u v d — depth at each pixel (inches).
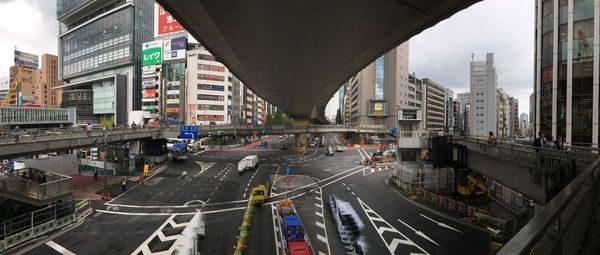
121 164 1937.7
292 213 885.2
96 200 1256.8
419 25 594.2
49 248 813.9
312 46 754.8
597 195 214.5
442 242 858.1
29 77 6181.1
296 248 684.7
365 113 4682.6
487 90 3346.5
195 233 912.9
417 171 1425.9
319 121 5285.4
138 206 1195.3
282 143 4207.7
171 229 954.1
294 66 986.1
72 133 1291.8
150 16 5137.8
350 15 557.6
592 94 1007.0
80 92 5310.0
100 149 1856.5
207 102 3924.7
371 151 3189.0
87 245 836.6
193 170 1972.2
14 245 804.0
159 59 4173.2
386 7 517.3
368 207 1191.6
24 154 1072.2
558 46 1115.3
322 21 590.9
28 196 863.1
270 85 1429.6
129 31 4672.7
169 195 1363.2
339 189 1497.3
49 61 6284.5
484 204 1213.7
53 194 917.2
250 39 715.4
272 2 523.5
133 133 1779.0
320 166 2203.5
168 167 2063.2
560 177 474.0
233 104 4313.5
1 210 949.8
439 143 1052.5
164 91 4101.9
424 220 1037.2
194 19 628.4
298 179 1684.3
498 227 927.0
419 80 5349.4
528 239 81.0
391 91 4603.8
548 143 698.2
